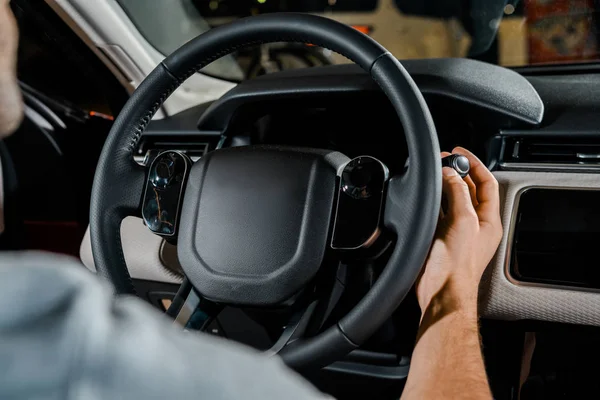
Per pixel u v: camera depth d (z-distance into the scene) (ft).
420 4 9.32
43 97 5.06
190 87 4.79
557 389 4.09
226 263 2.84
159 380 0.78
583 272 3.45
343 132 4.02
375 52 2.67
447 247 2.64
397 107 2.65
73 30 4.26
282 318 3.89
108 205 3.12
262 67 6.63
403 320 3.78
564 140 3.58
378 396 3.98
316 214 2.80
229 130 4.17
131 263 4.02
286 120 4.08
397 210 2.63
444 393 2.09
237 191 2.90
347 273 3.15
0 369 0.71
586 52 4.53
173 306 3.02
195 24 5.02
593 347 3.96
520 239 3.54
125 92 4.81
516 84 3.83
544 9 4.57
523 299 3.50
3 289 0.76
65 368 0.73
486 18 4.76
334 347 2.69
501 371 4.00
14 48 1.49
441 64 3.82
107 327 0.78
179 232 2.98
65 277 0.80
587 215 3.44
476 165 2.90
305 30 2.77
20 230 5.43
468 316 2.48
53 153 5.07
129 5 4.33
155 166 3.09
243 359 0.90
